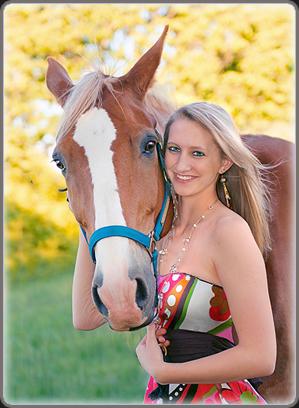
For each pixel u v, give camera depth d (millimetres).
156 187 1963
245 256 1774
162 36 2119
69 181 1910
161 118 2150
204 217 1922
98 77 2012
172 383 1778
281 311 2473
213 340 1816
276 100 5055
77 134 1903
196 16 5160
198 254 1853
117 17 5230
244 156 1923
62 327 5457
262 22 5086
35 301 5930
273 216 2541
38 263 6055
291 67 5090
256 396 1863
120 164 1860
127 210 1830
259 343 1728
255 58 5074
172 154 1928
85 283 2172
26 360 4879
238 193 2027
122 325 1746
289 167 2664
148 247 1897
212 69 5094
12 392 4387
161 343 1831
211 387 1813
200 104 1919
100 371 4641
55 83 2230
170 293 1829
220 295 1826
